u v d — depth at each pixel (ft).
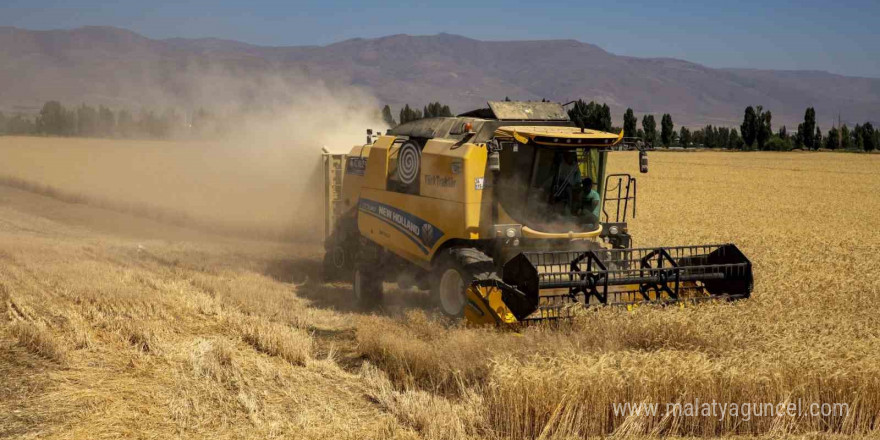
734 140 403.13
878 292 41.86
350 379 26.68
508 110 37.22
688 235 74.49
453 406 23.21
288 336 30.55
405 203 39.73
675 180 174.19
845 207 114.01
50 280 41.57
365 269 40.40
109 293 38.14
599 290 32.48
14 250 53.67
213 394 24.45
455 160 35.09
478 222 34.55
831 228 85.56
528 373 22.02
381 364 28.45
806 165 241.96
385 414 23.26
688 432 22.07
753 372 22.44
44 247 56.70
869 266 52.34
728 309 29.14
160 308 35.68
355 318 35.53
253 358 28.50
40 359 27.96
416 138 39.75
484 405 22.61
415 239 38.70
